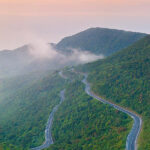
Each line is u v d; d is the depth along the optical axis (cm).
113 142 8331
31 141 12056
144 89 12138
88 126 11094
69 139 10850
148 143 7225
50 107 15950
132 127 8925
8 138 13100
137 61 15862
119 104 12050
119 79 14425
